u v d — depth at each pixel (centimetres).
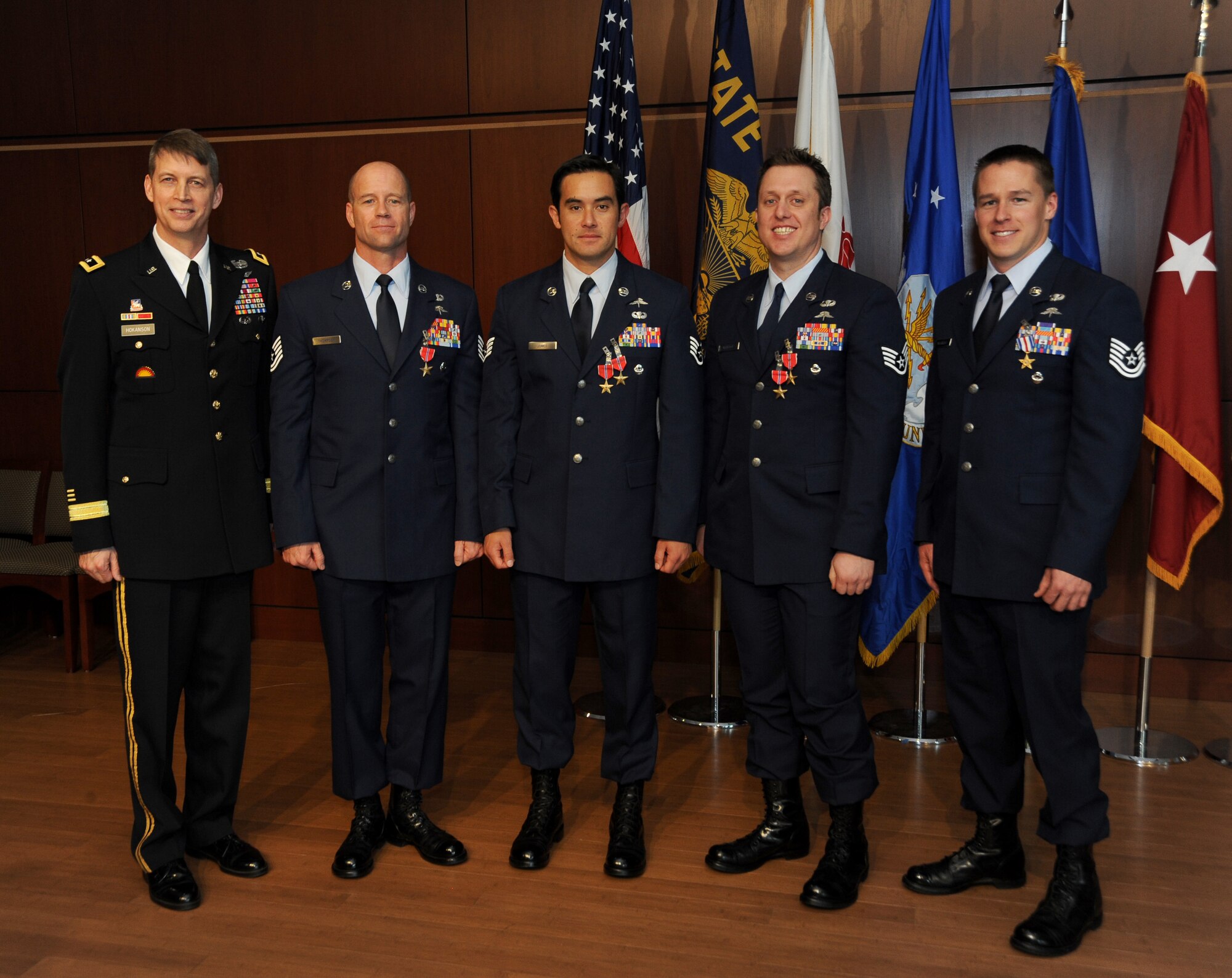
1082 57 369
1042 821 227
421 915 230
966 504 227
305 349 250
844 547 228
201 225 240
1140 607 382
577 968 209
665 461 249
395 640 261
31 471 442
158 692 239
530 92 412
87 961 212
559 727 262
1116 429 210
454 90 418
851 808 242
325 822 278
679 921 227
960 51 378
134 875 249
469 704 375
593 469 247
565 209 246
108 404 237
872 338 232
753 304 249
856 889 237
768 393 240
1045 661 221
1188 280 324
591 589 259
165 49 437
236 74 433
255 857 250
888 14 382
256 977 207
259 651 443
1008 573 221
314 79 428
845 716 240
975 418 226
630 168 365
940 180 339
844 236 357
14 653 439
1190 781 307
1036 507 219
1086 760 223
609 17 367
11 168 454
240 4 429
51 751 329
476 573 441
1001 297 227
